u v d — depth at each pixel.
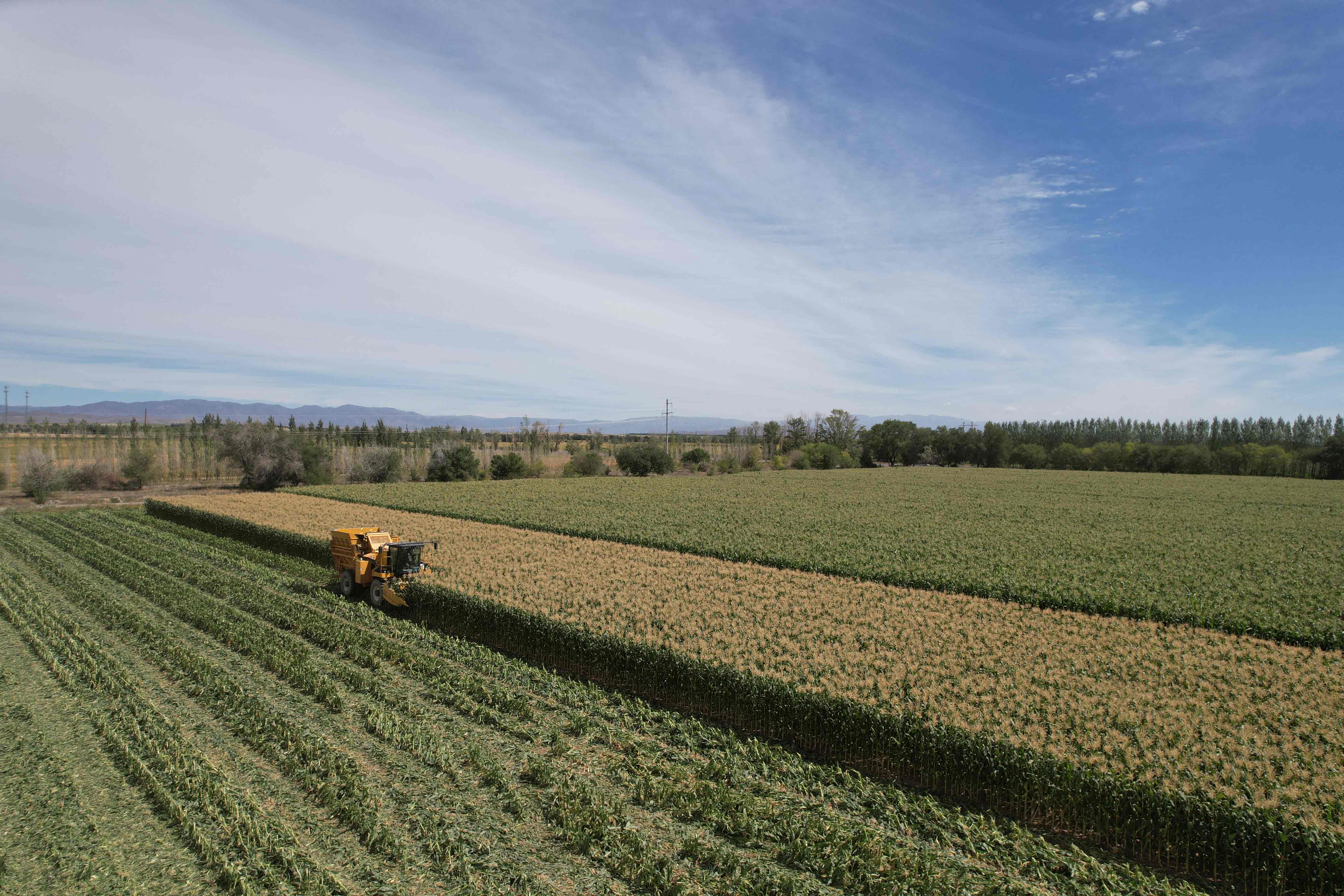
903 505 51.75
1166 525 41.91
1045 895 8.78
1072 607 22.39
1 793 10.61
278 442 66.69
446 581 22.33
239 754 11.99
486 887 8.70
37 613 19.91
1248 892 9.17
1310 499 59.38
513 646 19.02
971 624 19.53
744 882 8.78
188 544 32.78
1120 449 112.12
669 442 110.44
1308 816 9.30
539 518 41.59
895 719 12.03
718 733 13.44
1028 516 45.53
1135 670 15.88
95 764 11.53
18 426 136.88
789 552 30.80
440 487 63.50
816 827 9.98
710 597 22.03
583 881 8.92
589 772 11.81
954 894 8.60
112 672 15.40
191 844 9.50
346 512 41.97
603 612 19.41
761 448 127.94
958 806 11.00
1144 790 9.89
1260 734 12.27
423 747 12.18
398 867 9.09
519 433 112.38
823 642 17.27
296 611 21.31
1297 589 24.80
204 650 17.36
